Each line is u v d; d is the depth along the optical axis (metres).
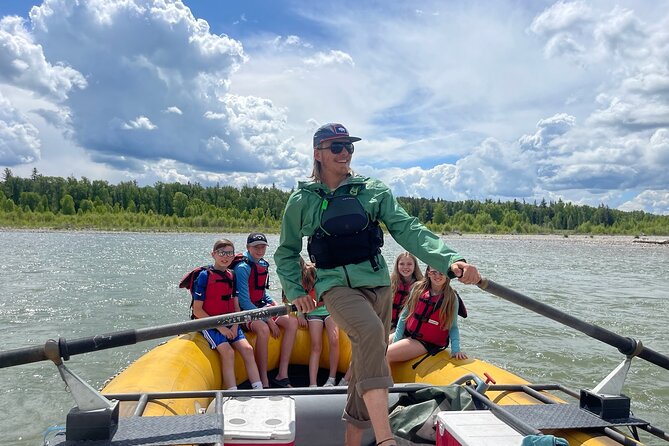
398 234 2.47
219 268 5.00
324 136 2.56
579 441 2.60
